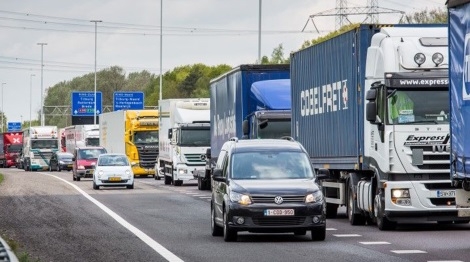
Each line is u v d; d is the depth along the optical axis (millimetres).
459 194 39781
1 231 52938
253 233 50250
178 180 115625
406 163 50844
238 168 47562
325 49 61094
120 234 50312
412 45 51531
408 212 51031
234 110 80375
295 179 46969
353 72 55750
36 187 112062
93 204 78125
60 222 59156
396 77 51062
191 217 62906
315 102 63375
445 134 50875
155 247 43188
